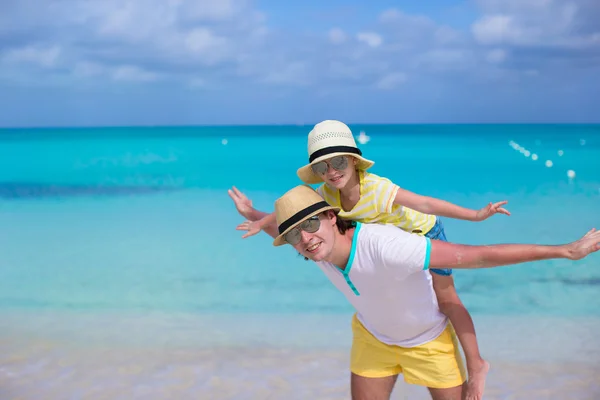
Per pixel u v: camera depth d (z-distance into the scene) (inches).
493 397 190.7
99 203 636.1
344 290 145.6
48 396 196.2
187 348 234.7
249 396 195.0
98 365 220.2
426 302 141.6
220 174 887.1
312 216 131.1
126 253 394.6
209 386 202.5
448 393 148.9
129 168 1019.3
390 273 130.5
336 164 153.1
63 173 959.0
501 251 122.0
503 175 807.7
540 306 274.1
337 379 205.9
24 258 388.2
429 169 906.1
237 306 283.3
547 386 197.3
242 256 378.3
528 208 532.4
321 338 242.4
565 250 118.0
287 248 395.2
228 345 236.8
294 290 306.8
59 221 524.7
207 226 482.6
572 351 224.4
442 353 147.3
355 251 132.3
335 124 158.7
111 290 313.0
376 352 153.2
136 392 199.0
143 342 241.1
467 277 321.4
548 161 1031.6
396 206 163.5
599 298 283.1
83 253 398.0
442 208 156.3
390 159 1087.6
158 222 508.1
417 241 127.3
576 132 2755.9
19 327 260.5
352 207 164.4
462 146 1533.0
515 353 223.1
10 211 590.6
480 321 256.5
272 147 1584.6
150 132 3545.8
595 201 572.7
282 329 252.8
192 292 306.5
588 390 193.6
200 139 2242.9
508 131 2979.8
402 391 199.6
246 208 175.3
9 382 206.7
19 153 1437.0
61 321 267.7
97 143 1907.0
